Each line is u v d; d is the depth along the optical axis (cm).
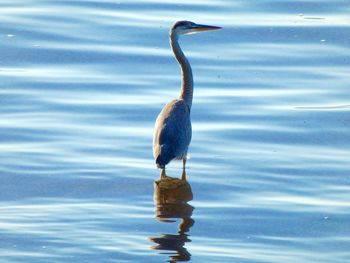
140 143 1692
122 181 1552
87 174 1572
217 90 1925
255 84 1953
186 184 1542
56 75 1984
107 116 1800
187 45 2164
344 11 2339
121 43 2158
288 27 2238
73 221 1400
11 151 1645
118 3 2394
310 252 1320
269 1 2402
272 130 1744
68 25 2245
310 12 2336
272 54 2106
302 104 1855
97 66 2041
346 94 1897
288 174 1573
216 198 1492
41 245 1317
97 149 1666
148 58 2084
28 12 2317
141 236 1357
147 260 1280
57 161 1614
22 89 1908
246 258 1293
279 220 1417
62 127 1748
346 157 1636
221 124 1772
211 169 1597
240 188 1526
